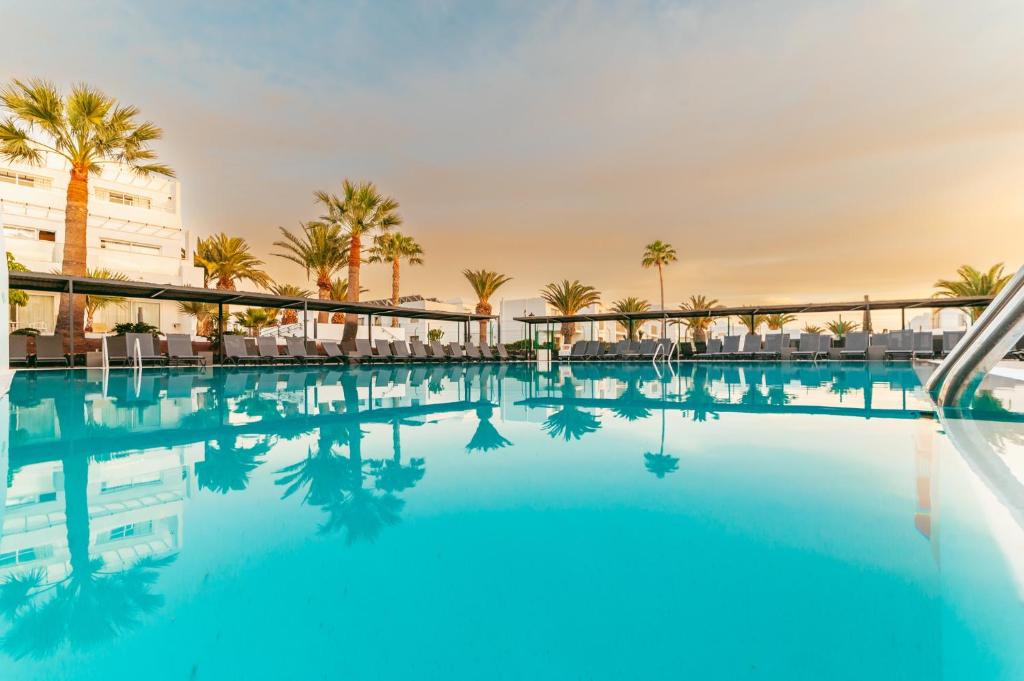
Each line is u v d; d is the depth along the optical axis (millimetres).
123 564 1585
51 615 1301
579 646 1163
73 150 15000
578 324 33656
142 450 3258
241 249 28328
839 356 17109
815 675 1040
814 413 4801
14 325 19312
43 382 8625
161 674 1088
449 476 2621
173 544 1741
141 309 23688
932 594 1350
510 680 1053
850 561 1564
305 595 1403
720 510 2049
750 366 14695
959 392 4566
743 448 3250
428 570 1553
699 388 7797
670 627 1229
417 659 1125
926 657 1083
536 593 1407
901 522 1890
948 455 2980
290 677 1075
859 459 2906
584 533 1834
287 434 3859
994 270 25266
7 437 3727
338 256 25406
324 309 16984
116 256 24250
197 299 14773
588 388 7930
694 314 18906
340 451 3230
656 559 1609
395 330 29375
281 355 16422
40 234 23641
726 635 1191
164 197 28203
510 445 3414
